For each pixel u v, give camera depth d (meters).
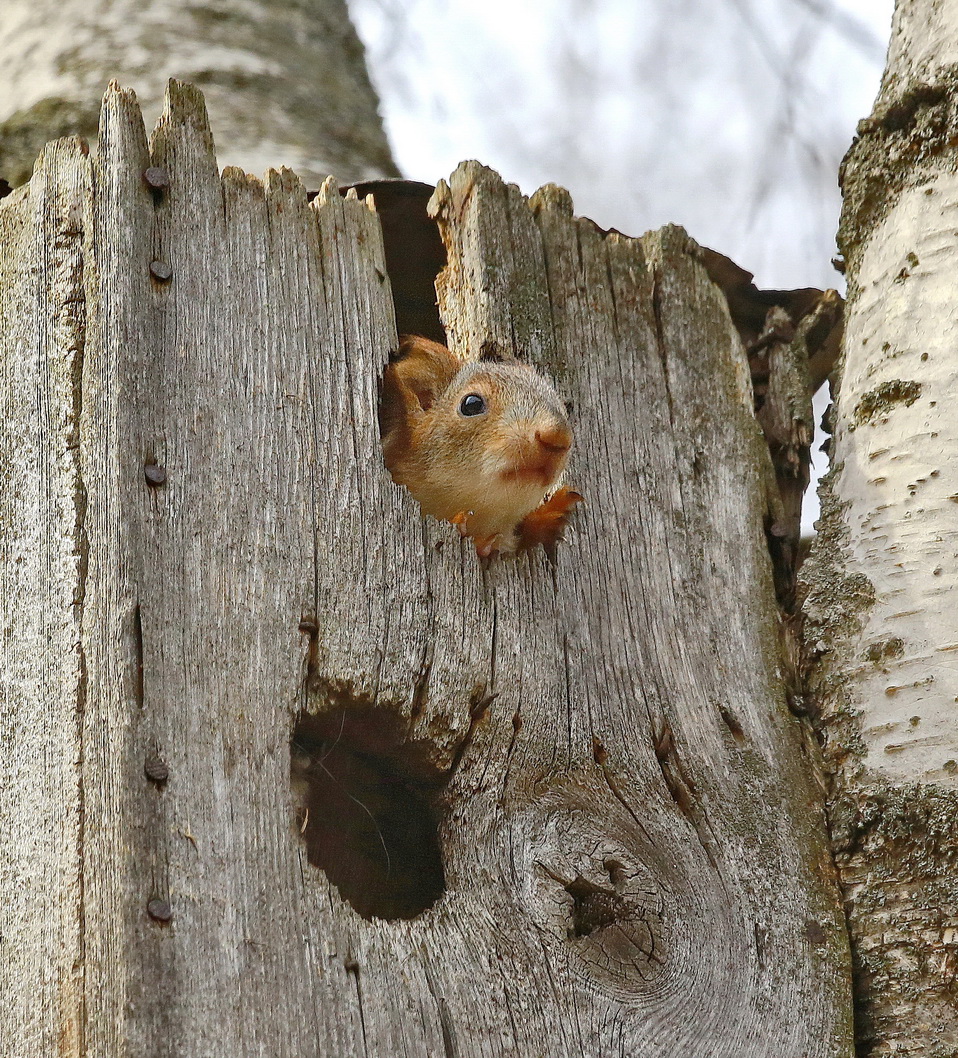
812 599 9.66
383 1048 7.20
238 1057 6.82
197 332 8.16
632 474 9.67
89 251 8.04
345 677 7.91
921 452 9.43
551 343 9.73
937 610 9.08
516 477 9.06
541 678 8.59
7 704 7.53
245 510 7.96
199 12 14.28
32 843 7.18
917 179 9.98
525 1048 7.54
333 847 9.27
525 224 9.90
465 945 7.69
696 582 9.58
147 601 7.45
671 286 10.38
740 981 8.32
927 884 8.64
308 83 14.08
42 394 7.95
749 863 8.73
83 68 13.27
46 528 7.68
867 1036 8.58
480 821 8.09
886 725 9.05
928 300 9.68
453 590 8.43
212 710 7.45
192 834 7.14
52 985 6.83
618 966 8.02
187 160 8.45
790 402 10.74
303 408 8.37
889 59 10.45
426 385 10.39
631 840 8.41
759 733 9.24
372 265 8.95
